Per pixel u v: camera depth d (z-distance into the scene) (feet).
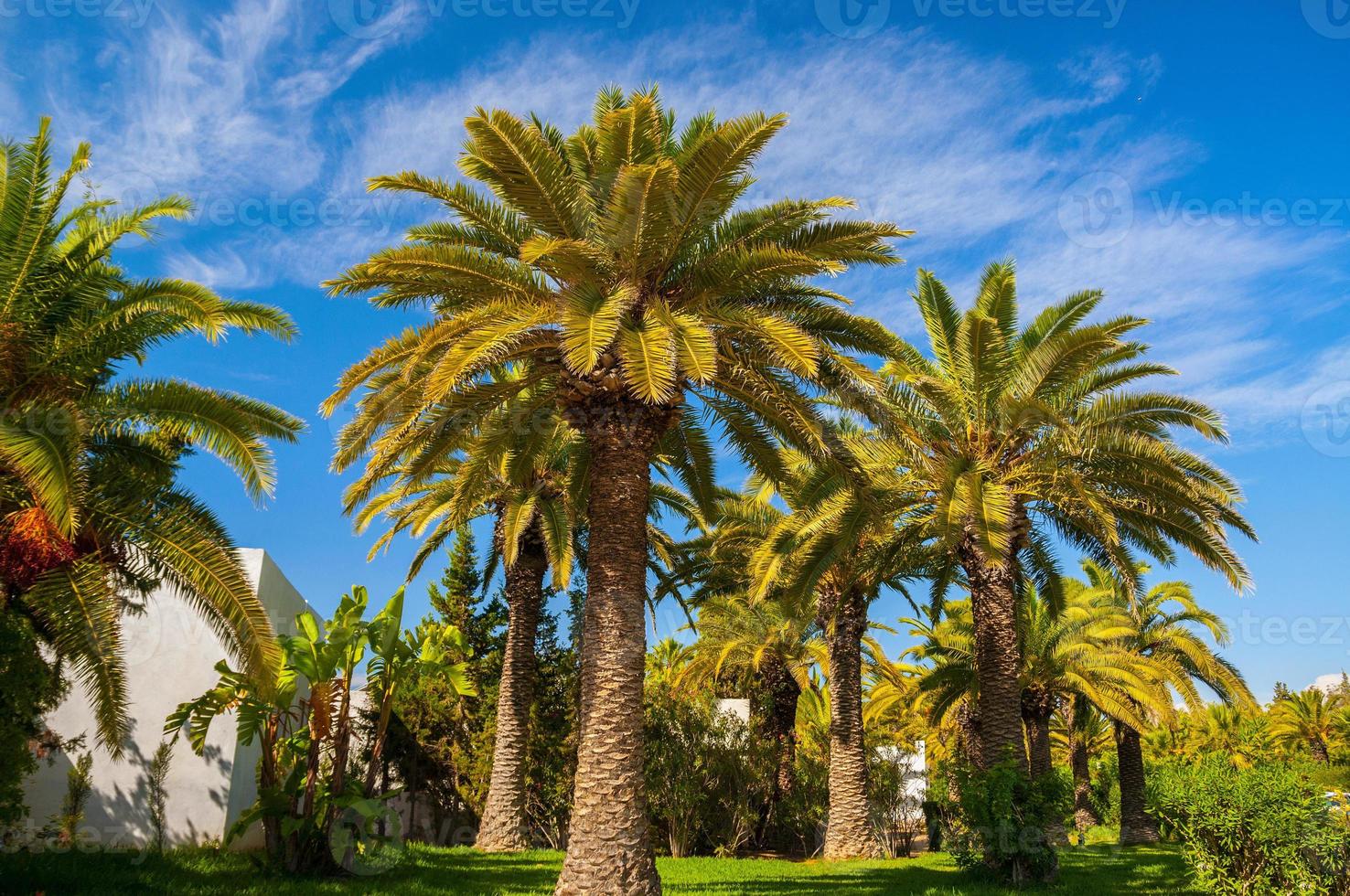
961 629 89.45
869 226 38.68
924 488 53.16
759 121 34.40
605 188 38.17
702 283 38.09
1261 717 146.00
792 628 77.56
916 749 98.58
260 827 53.26
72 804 41.98
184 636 49.26
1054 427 48.39
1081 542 56.18
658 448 49.83
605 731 35.53
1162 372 48.91
